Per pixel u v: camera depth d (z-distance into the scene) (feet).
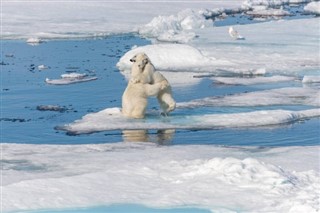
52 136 67.46
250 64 121.19
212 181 38.34
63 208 34.45
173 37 160.25
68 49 146.00
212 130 69.00
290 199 34.58
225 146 56.59
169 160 47.98
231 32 159.12
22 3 246.27
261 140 64.64
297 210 32.40
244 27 185.26
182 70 116.57
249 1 261.44
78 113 79.92
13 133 69.10
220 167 40.40
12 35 165.48
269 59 127.03
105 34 170.30
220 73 113.09
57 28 179.32
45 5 240.53
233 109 80.43
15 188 37.37
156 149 55.01
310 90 94.22
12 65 122.62
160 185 38.34
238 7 255.09
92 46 151.53
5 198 35.63
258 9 252.62
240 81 104.63
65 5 241.14
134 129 69.26
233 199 35.24
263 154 51.49
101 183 38.70
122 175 40.47
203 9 231.30
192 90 97.09
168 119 73.51
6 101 88.22
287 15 233.55
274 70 115.65
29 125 73.00
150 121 72.59
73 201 35.50
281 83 103.09
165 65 120.47
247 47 143.64
